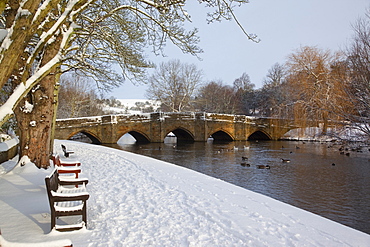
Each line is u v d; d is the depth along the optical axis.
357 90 15.77
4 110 3.02
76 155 14.96
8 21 4.73
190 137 42.47
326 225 5.58
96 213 5.68
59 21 3.64
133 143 36.94
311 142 37.47
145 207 6.19
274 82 61.84
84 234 4.57
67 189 6.30
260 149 30.25
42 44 3.50
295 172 18.09
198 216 5.71
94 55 11.10
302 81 33.62
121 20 10.23
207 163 21.50
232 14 7.35
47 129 9.33
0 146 11.34
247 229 5.15
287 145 34.28
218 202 6.78
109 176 9.57
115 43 10.18
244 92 67.75
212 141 41.28
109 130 33.31
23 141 9.10
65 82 41.69
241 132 41.69
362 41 15.62
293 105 36.81
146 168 11.23
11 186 7.11
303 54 34.47
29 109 9.07
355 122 16.11
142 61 12.76
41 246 3.13
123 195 7.14
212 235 4.78
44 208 5.59
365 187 14.36
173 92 49.97
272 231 5.12
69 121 31.19
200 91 56.47
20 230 4.55
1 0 2.59
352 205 11.53
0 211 5.36
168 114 37.53
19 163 8.89
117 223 5.15
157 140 36.53
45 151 9.36
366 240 4.89
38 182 7.54
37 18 3.05
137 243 4.32
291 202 11.95
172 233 4.79
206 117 39.16
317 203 11.79
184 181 9.05
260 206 6.65
